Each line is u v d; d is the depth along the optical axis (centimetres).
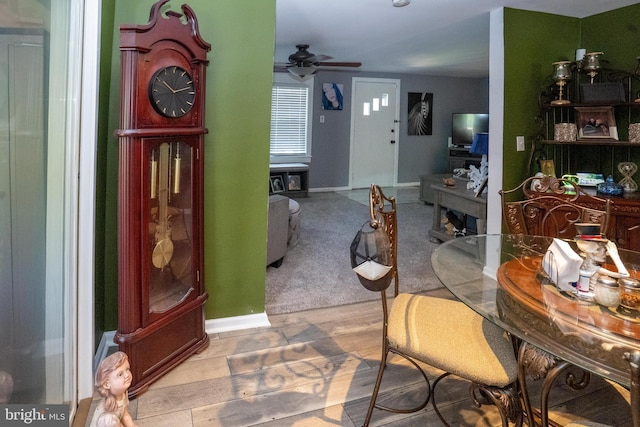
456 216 472
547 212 240
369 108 801
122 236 176
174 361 206
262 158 241
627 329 111
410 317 163
